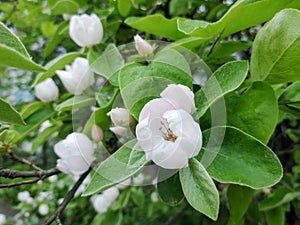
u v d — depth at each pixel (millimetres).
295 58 182
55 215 222
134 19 231
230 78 177
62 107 242
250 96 188
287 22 176
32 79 461
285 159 463
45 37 514
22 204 567
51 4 374
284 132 438
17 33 488
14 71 569
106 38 313
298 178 446
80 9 372
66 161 211
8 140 237
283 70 191
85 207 655
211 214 144
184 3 343
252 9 199
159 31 225
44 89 302
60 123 309
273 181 156
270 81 201
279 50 183
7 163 554
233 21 207
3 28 137
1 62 126
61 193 550
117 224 432
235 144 167
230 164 163
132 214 707
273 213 353
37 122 299
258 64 196
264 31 186
